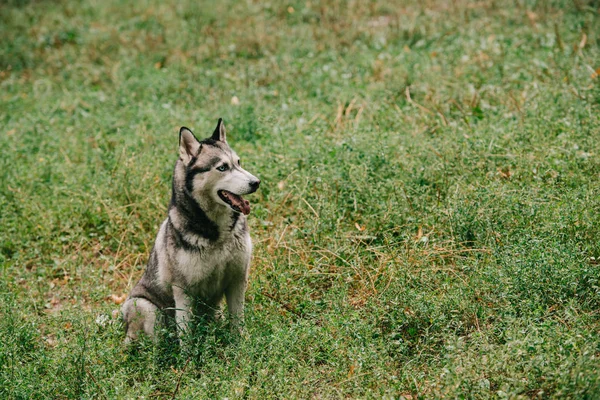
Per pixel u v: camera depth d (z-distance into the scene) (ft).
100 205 25.27
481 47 33.47
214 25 43.52
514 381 13.23
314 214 21.84
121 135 29.91
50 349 18.03
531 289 16.19
